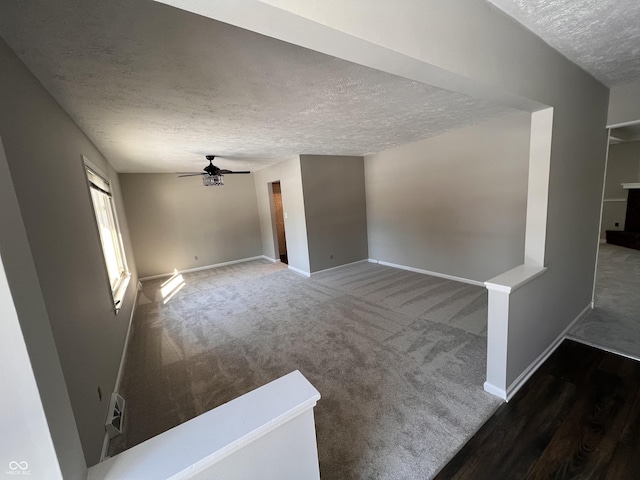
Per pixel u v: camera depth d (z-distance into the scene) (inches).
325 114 111.7
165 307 168.4
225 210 272.2
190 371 100.3
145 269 238.5
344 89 87.7
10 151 47.3
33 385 24.4
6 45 51.6
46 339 26.6
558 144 81.4
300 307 152.6
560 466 57.6
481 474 57.1
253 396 37.2
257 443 33.4
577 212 99.6
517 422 68.8
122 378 98.0
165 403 84.9
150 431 74.7
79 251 75.9
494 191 153.4
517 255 148.3
